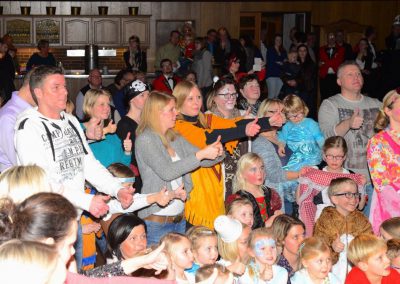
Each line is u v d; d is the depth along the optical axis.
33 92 3.61
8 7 15.30
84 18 15.34
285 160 5.14
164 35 15.66
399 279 4.00
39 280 1.96
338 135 5.05
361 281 3.93
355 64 5.23
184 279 3.56
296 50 12.09
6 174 2.71
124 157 5.02
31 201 2.35
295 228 4.13
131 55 13.59
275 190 4.70
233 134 4.24
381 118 4.67
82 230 4.14
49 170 3.53
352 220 4.51
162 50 13.62
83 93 8.76
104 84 13.38
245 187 4.55
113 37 15.48
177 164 3.87
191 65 12.07
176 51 13.60
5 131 3.98
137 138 4.03
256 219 4.44
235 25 15.66
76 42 15.37
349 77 5.18
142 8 15.59
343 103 5.22
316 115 12.25
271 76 13.03
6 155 4.02
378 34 15.47
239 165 4.56
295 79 11.96
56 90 3.59
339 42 12.98
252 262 3.82
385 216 4.47
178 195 3.80
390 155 4.46
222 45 12.81
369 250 3.86
